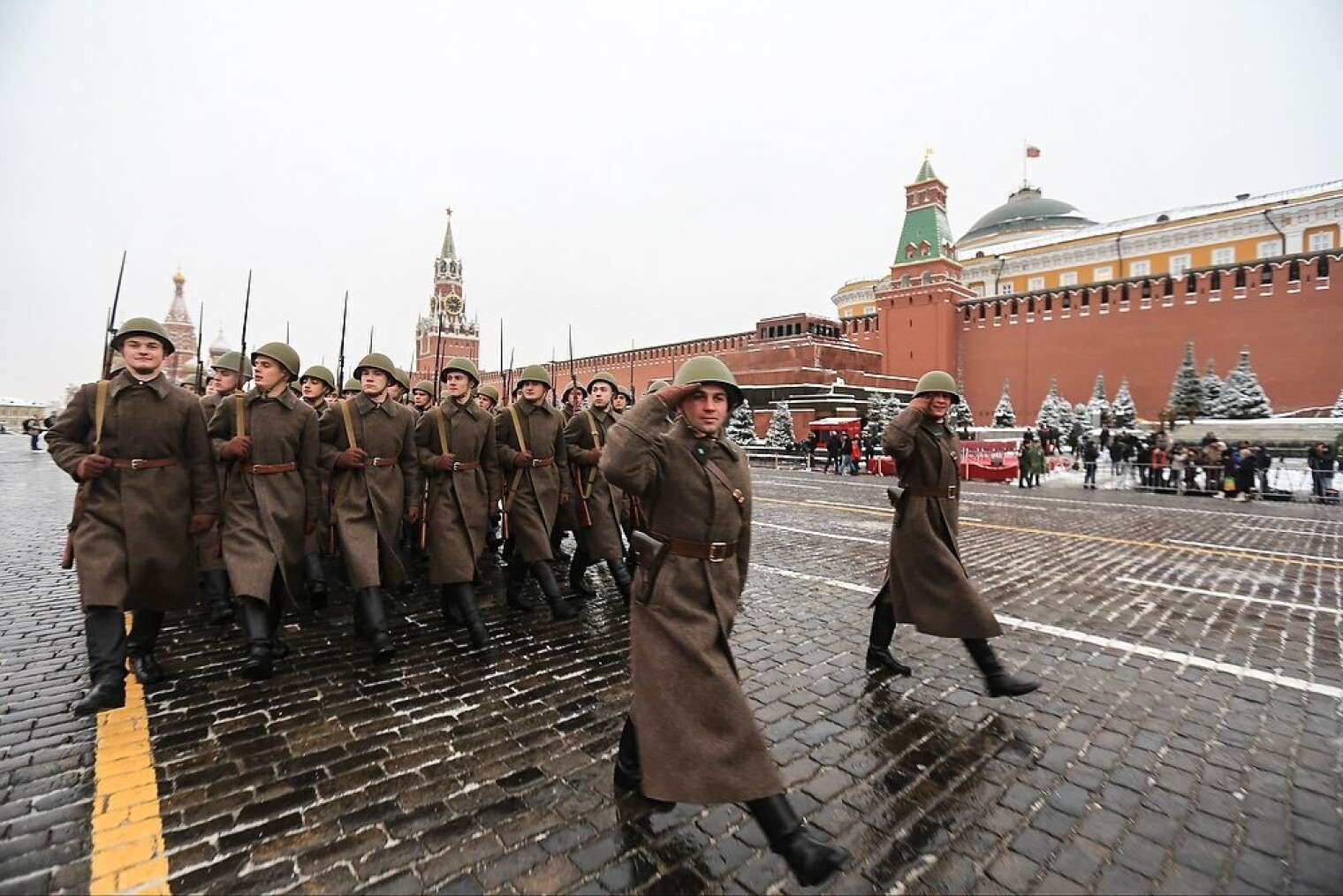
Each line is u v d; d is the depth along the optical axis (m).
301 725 3.89
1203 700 4.29
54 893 2.44
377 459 5.43
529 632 5.73
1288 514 13.84
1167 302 40.50
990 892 2.53
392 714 4.05
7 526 11.32
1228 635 5.61
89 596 3.89
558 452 6.56
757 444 37.09
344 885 2.51
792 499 16.50
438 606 6.55
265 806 3.04
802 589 7.25
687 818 2.99
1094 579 7.69
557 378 62.50
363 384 5.54
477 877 2.58
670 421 3.29
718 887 2.55
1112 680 4.64
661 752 2.64
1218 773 3.39
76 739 3.68
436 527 5.52
